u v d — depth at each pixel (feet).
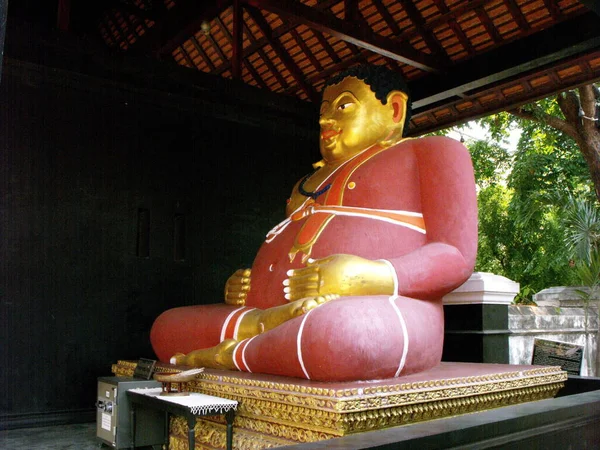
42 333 21.52
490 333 21.77
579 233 36.55
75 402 21.83
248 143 27.81
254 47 31.65
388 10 26.89
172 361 17.48
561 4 22.95
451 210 16.48
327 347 12.49
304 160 29.66
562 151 52.60
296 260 17.08
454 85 26.40
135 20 35.76
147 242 24.34
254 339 15.01
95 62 22.82
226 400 13.69
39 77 22.33
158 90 25.02
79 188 22.89
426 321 14.94
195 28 29.53
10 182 21.52
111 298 23.12
